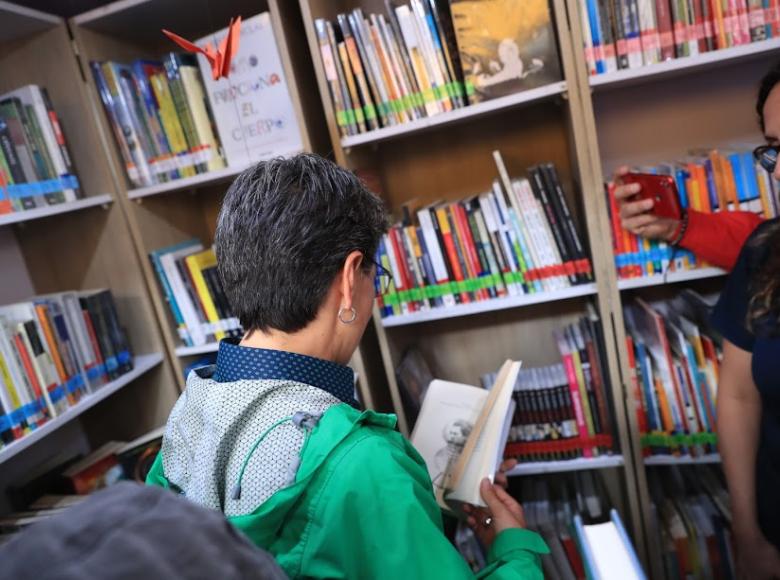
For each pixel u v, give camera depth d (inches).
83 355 58.3
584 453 60.9
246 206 27.5
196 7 62.6
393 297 60.9
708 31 47.0
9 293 68.5
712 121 61.3
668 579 60.7
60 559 9.9
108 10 60.2
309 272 27.1
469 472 40.5
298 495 22.9
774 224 40.2
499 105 52.1
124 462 60.8
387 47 54.4
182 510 11.8
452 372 76.8
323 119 64.1
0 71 64.2
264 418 25.1
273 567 12.4
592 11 48.4
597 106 63.7
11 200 53.2
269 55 56.4
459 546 59.7
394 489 23.5
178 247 70.7
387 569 22.9
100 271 68.2
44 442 69.4
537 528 63.2
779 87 37.4
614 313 54.5
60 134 60.4
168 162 63.4
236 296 28.4
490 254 58.1
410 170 70.7
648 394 56.3
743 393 43.8
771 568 44.1
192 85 60.1
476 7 50.8
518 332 73.7
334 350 30.1
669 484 67.0
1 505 63.0
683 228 49.6
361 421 26.3
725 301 44.2
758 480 44.0
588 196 52.1
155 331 68.1
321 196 27.4
